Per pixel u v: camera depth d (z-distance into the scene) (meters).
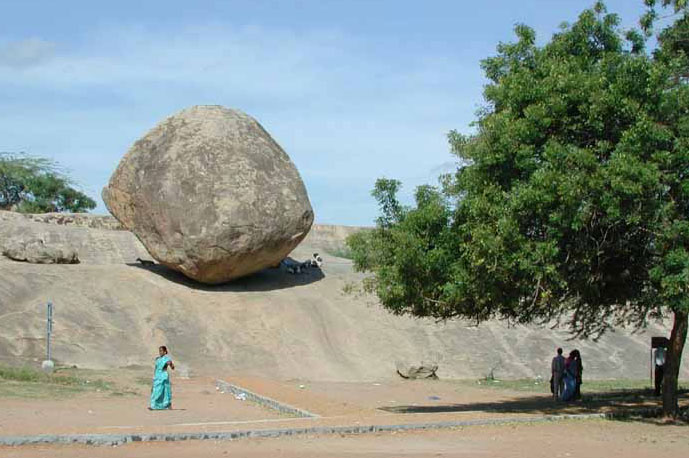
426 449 12.80
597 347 34.16
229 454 12.05
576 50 18.16
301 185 34.97
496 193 16.75
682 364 34.09
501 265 16.42
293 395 22.44
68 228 40.47
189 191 32.78
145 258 39.75
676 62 17.27
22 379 22.84
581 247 16.62
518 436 14.59
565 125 16.84
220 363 29.19
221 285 34.69
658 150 16.11
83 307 30.62
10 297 29.91
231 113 35.78
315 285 36.62
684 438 14.83
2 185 64.38
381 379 29.53
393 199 19.38
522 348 33.31
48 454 11.85
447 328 34.06
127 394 22.00
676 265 15.73
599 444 13.77
